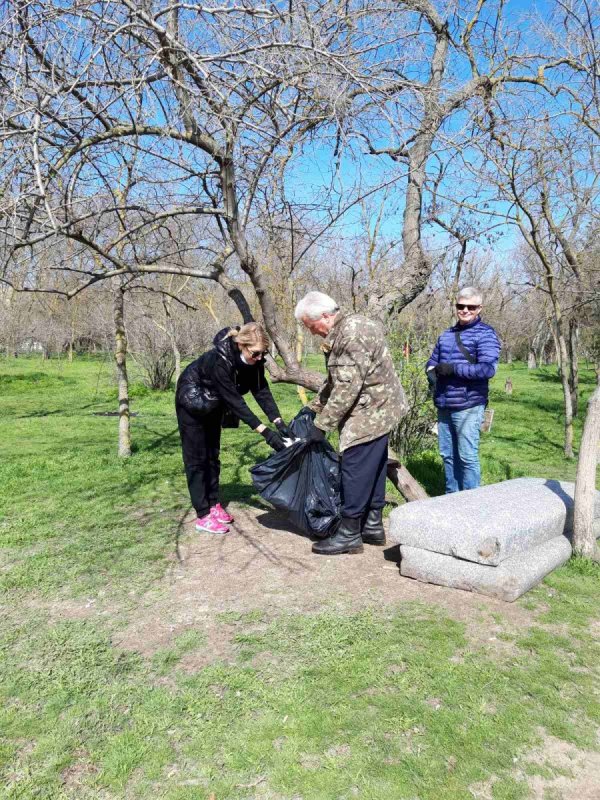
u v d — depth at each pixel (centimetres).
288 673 271
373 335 381
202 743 228
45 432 978
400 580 371
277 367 488
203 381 441
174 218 544
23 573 390
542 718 240
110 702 253
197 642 301
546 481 461
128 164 440
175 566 401
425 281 574
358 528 411
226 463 707
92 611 338
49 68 371
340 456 415
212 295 1113
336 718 240
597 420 385
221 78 371
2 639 308
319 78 352
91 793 206
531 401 1551
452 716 241
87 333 1783
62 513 520
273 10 376
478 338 461
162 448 824
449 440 488
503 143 638
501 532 340
